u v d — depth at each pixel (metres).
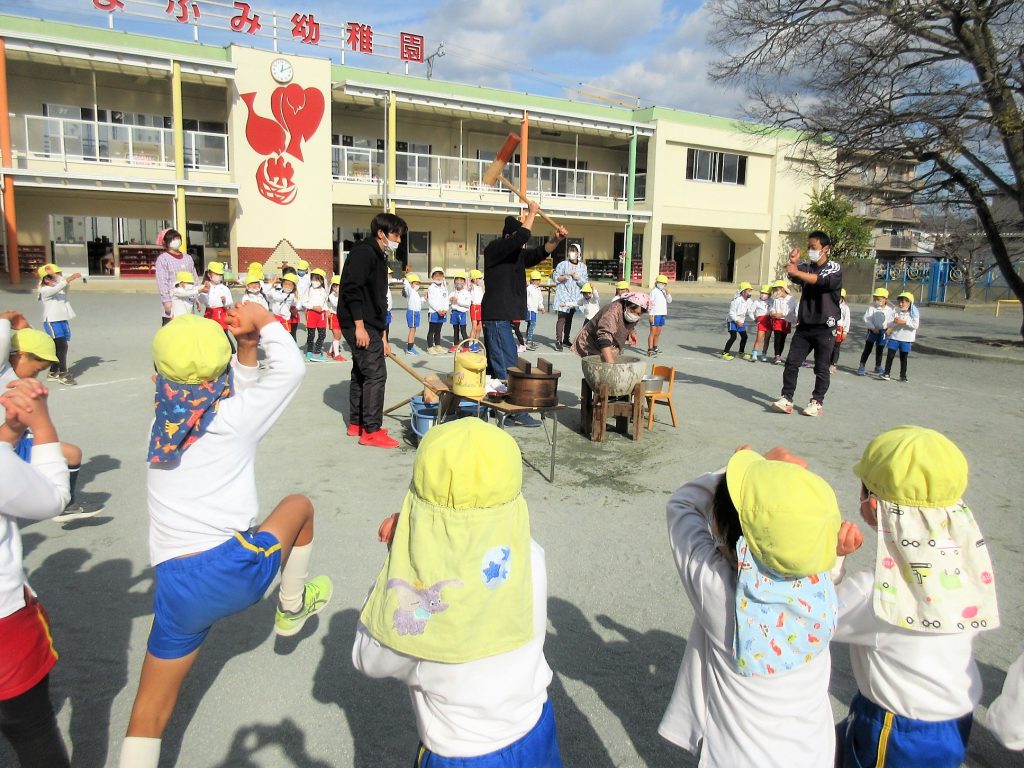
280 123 24.64
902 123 14.76
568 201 31.58
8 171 20.47
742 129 24.48
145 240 25.30
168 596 2.25
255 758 2.63
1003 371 12.73
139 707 2.27
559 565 4.27
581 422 7.43
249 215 24.62
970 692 2.08
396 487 5.56
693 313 23.17
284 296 12.29
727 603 1.87
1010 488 5.92
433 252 30.55
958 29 14.02
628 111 32.59
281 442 6.76
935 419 8.48
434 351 13.27
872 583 2.11
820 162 17.02
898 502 2.03
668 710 2.11
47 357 3.21
